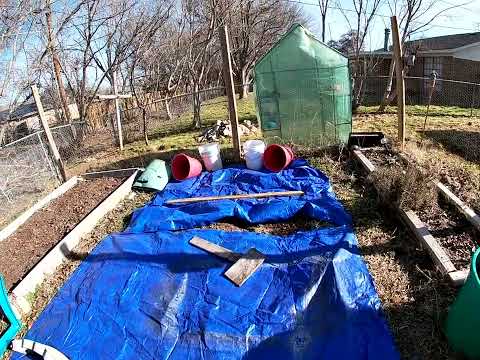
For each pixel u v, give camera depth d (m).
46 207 5.91
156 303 3.66
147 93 14.50
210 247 4.36
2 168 6.54
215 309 3.52
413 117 9.83
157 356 3.13
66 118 10.84
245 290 3.71
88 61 11.11
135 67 13.02
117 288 3.90
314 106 7.09
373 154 6.66
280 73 6.93
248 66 20.27
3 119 9.48
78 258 4.59
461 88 15.10
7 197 6.20
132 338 3.31
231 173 6.54
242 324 3.33
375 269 3.82
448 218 4.42
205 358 3.07
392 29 6.42
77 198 6.10
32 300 3.94
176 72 14.73
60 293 3.95
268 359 3.00
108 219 5.46
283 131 7.36
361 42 11.84
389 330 3.11
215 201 5.53
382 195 4.91
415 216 4.41
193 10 12.42
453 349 2.89
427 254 3.95
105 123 12.45
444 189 4.89
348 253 3.96
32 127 11.98
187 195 5.94
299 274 3.79
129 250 4.48
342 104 7.05
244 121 10.16
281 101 7.13
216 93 20.34
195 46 12.90
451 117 9.67
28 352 3.29
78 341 3.34
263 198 5.54
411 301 3.40
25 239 5.00
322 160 6.73
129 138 10.70
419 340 3.02
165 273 4.05
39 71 9.48
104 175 6.89
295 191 5.59
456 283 3.38
